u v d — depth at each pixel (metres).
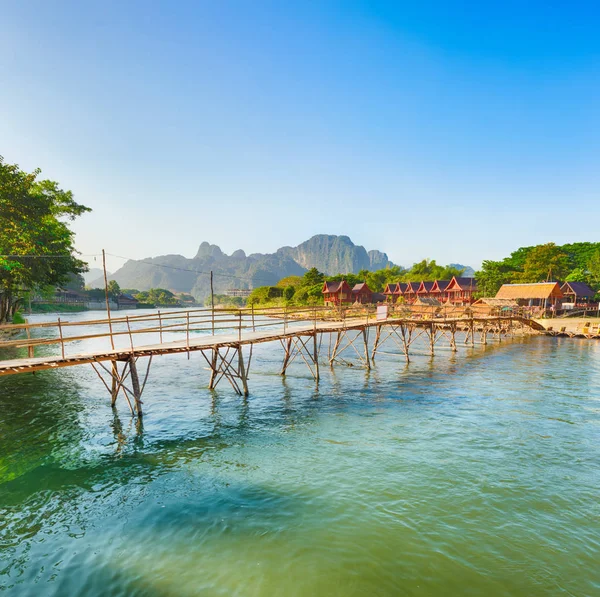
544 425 15.55
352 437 14.38
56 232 44.16
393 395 20.48
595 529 8.69
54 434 14.66
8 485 10.78
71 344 41.75
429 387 22.27
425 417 16.69
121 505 9.73
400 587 6.97
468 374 26.00
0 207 31.75
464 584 7.06
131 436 14.55
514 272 78.94
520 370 27.33
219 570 7.44
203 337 23.02
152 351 17.11
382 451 13.02
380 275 123.56
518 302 62.38
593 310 59.59
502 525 8.81
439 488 10.46
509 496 10.05
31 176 35.47
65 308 110.06
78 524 8.94
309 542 8.24
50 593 6.86
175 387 22.25
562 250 83.50
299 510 9.45
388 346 41.50
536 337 48.34
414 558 7.74
